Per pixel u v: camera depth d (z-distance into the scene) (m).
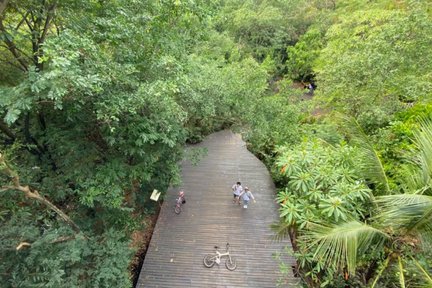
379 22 12.84
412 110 9.91
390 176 6.91
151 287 7.70
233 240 9.26
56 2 5.59
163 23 6.81
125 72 5.46
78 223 6.60
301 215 5.29
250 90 11.62
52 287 4.42
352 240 4.01
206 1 7.52
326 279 5.72
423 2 11.25
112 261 5.75
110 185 6.14
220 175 12.58
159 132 6.40
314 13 23.00
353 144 6.54
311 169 5.80
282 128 11.09
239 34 23.77
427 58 9.71
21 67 6.29
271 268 8.35
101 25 5.70
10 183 5.14
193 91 8.45
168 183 9.28
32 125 6.78
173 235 9.34
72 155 6.24
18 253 4.67
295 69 22.38
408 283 4.88
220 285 7.86
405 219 4.08
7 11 5.72
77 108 5.27
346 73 10.41
